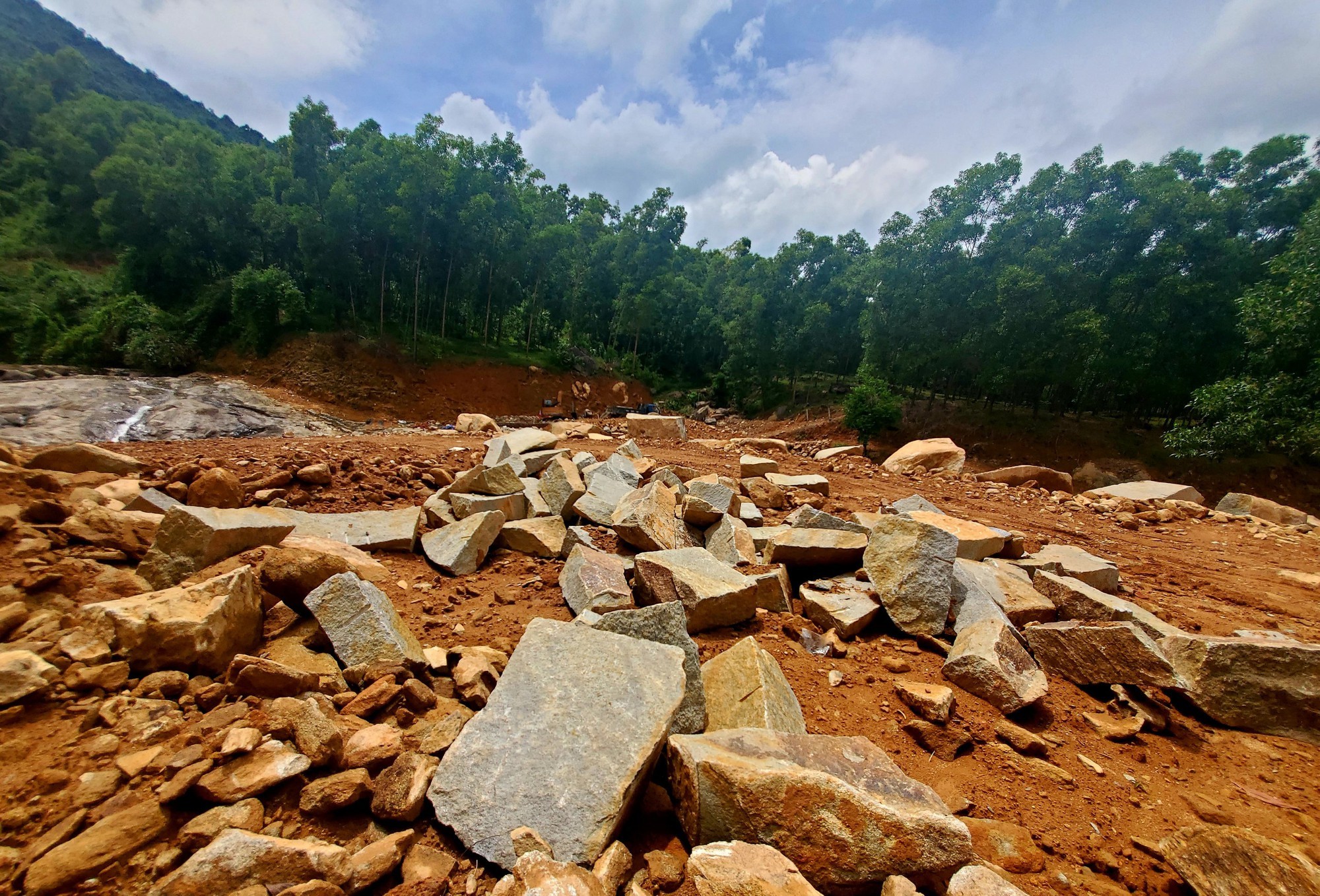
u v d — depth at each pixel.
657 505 5.62
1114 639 3.61
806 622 4.27
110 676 2.46
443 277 39.28
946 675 3.58
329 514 5.26
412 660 2.96
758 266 40.88
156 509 4.54
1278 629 4.95
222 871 1.73
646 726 2.42
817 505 7.98
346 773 2.16
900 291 29.16
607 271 52.75
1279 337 13.91
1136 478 23.30
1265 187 27.03
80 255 44.59
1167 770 3.04
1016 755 2.96
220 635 2.76
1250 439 13.76
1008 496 10.32
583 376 42.72
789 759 2.33
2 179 51.25
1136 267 24.89
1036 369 24.66
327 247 32.44
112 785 1.98
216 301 31.48
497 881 1.89
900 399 28.33
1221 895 2.09
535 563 5.07
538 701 2.52
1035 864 2.25
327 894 1.73
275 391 28.23
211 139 58.31
